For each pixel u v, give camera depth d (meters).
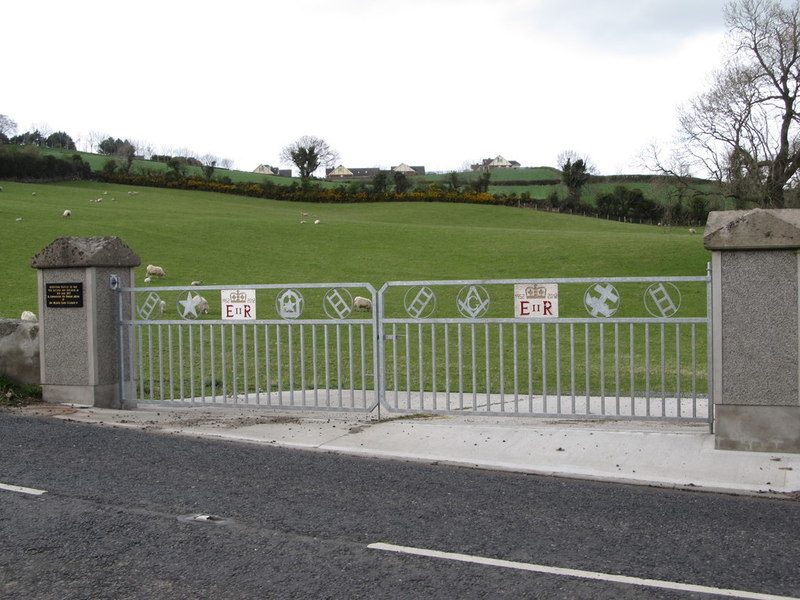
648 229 62.25
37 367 11.48
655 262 34.88
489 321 9.09
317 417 10.06
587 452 7.83
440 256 38.09
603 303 8.68
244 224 47.38
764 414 7.65
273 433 9.04
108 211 53.28
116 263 11.04
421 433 8.82
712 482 6.84
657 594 4.52
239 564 5.00
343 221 52.56
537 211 77.31
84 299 10.86
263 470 7.39
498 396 11.53
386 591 4.57
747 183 34.19
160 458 7.86
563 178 84.31
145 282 30.14
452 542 5.38
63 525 5.78
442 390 12.40
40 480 7.00
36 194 68.44
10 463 7.62
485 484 6.91
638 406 10.51
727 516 5.96
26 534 5.59
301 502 6.34
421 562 5.02
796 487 6.66
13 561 5.09
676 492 6.66
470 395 11.65
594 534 5.55
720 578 4.75
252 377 14.32
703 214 48.72
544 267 34.62
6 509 6.16
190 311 10.53
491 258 37.22
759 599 4.45
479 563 5.00
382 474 7.25
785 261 7.56
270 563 5.01
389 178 91.69
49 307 11.09
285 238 43.22
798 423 7.57
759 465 7.25
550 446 8.09
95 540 5.46
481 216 72.50
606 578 4.75
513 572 4.85
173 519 5.91
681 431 8.60
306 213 68.75
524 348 17.09
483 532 5.59
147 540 5.45
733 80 34.84
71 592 4.60
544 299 8.92
